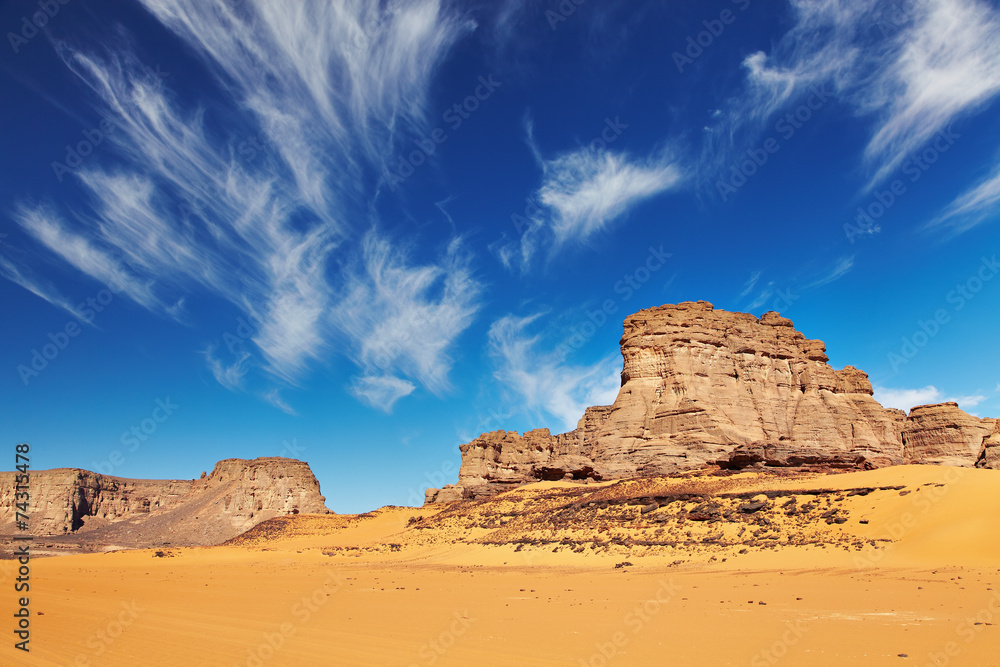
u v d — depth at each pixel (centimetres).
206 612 3819
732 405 12250
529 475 15638
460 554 8650
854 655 2347
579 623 3180
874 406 13475
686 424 11412
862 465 10006
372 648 2603
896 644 2494
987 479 6362
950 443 13325
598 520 8506
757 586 4575
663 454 11031
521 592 4734
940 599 3569
